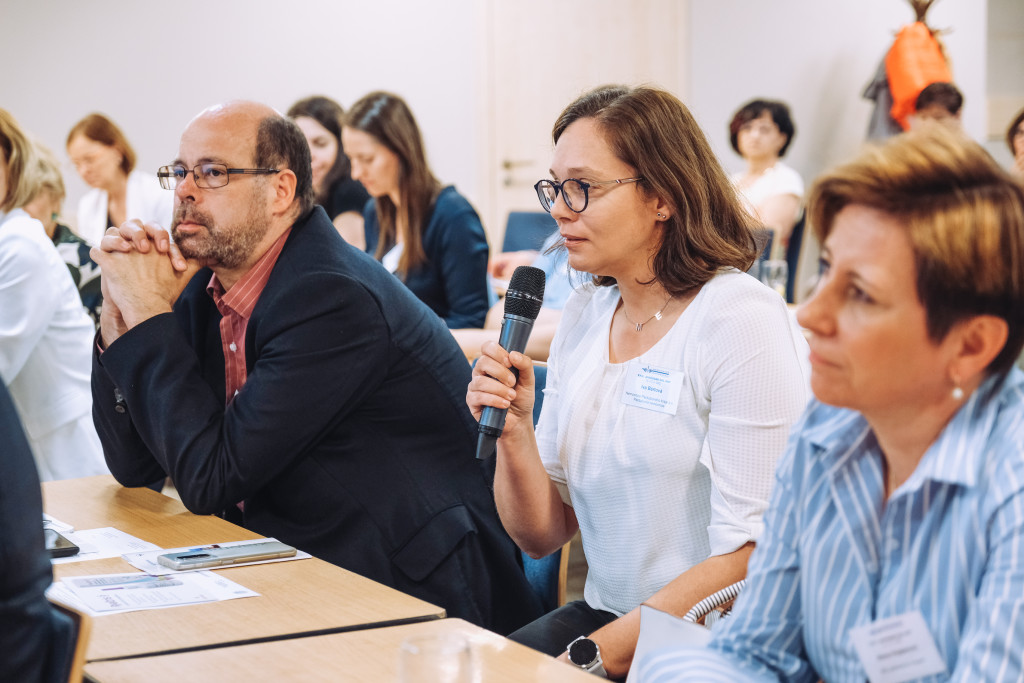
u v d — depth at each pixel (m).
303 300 1.88
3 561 0.87
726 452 1.49
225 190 1.96
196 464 1.83
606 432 1.63
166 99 6.21
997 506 0.90
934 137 0.89
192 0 6.20
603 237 1.58
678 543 1.58
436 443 2.00
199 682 1.08
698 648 1.09
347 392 1.89
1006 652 0.86
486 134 6.79
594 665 1.46
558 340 1.79
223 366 2.10
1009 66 6.58
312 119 4.54
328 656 1.15
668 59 6.76
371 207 4.31
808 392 1.52
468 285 3.73
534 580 2.04
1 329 2.57
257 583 1.43
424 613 1.31
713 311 1.54
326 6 6.46
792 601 1.09
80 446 2.74
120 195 4.92
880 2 6.78
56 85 6.00
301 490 1.94
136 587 1.39
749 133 5.86
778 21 6.73
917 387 0.92
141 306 1.94
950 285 0.87
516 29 6.75
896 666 0.95
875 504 1.01
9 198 2.80
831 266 0.92
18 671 0.87
